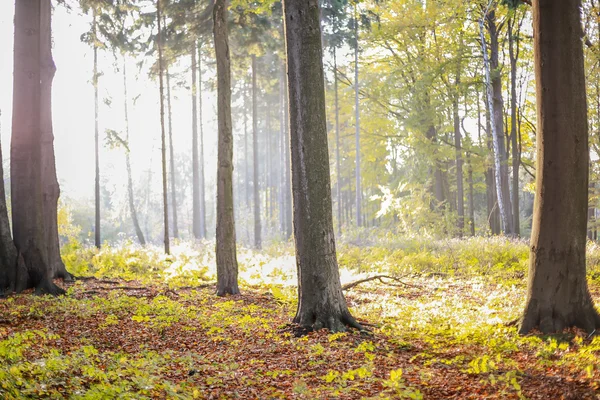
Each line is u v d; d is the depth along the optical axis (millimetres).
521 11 25734
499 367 6762
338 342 8750
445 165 34781
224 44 14242
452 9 28578
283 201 46188
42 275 13547
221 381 6637
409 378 6570
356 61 32031
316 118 9719
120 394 5496
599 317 8445
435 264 19172
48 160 16281
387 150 37000
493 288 14836
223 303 12820
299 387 6098
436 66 30391
